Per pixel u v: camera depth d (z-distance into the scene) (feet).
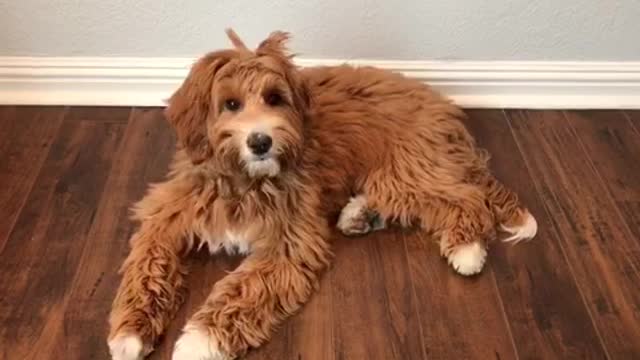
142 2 4.29
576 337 3.32
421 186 3.66
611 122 4.58
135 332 3.11
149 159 4.20
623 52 4.53
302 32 4.41
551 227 3.85
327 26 4.38
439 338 3.30
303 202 3.48
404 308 3.42
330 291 3.48
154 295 3.27
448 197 3.64
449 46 4.49
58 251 3.64
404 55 4.51
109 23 4.36
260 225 3.41
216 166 3.33
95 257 3.61
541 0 4.32
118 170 4.12
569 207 3.98
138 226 3.78
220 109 3.19
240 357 3.18
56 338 3.25
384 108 3.73
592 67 4.56
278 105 3.23
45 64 4.48
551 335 3.33
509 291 3.51
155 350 3.20
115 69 4.50
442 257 3.66
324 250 3.54
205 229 3.46
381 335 3.30
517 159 4.29
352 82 3.79
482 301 3.46
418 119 3.77
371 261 3.64
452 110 3.95
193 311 3.38
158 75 4.52
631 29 4.43
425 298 3.47
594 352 3.26
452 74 4.57
